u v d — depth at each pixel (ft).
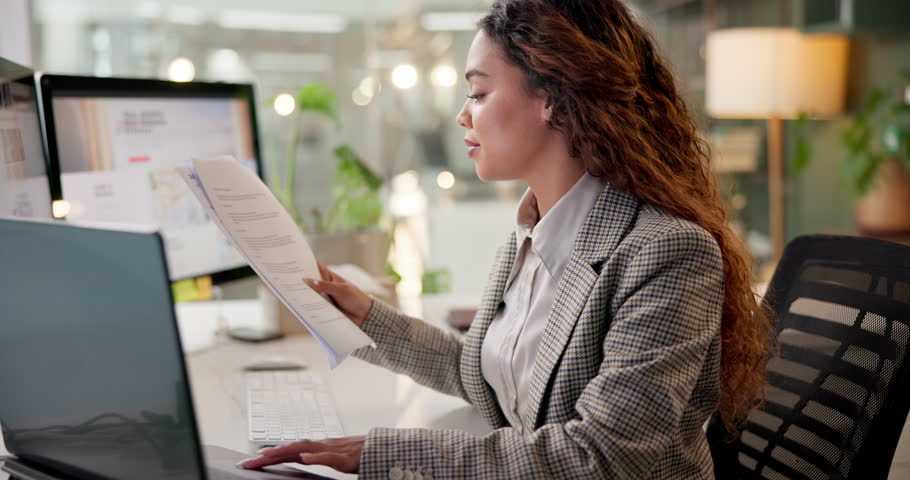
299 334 5.48
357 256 5.88
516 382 3.32
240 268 5.44
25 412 2.68
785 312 3.70
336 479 2.77
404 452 2.64
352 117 13.21
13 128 3.59
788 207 14.83
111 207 4.55
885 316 3.20
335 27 13.05
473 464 2.61
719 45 13.46
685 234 2.84
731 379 3.28
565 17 3.12
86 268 2.20
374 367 4.68
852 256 3.52
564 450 2.59
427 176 13.55
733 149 14.65
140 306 2.09
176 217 4.97
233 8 12.58
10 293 2.51
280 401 3.90
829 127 14.55
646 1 14.38
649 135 3.22
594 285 2.97
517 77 3.17
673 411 2.60
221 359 4.84
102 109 4.52
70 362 2.39
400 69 13.32
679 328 2.71
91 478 2.49
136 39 12.24
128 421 2.28
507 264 3.67
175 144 4.99
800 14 13.23
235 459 2.96
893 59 12.91
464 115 3.40
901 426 3.00
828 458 3.16
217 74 12.67
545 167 3.29
